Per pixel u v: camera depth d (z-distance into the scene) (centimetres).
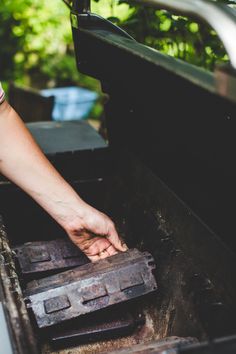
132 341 157
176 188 158
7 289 129
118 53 145
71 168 208
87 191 211
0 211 200
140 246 178
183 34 249
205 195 141
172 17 229
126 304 164
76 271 153
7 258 149
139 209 184
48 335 152
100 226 163
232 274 128
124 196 197
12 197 199
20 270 167
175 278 154
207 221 142
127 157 196
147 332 158
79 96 624
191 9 113
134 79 149
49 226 205
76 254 175
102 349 155
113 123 196
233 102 89
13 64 737
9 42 718
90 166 209
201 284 140
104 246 169
